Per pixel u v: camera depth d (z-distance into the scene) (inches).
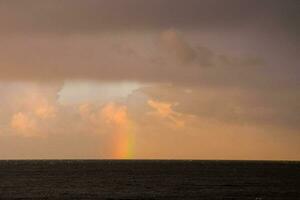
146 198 3900.1
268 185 5211.6
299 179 6333.7
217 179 6333.7
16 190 4621.1
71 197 4001.0
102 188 4854.8
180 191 4512.8
